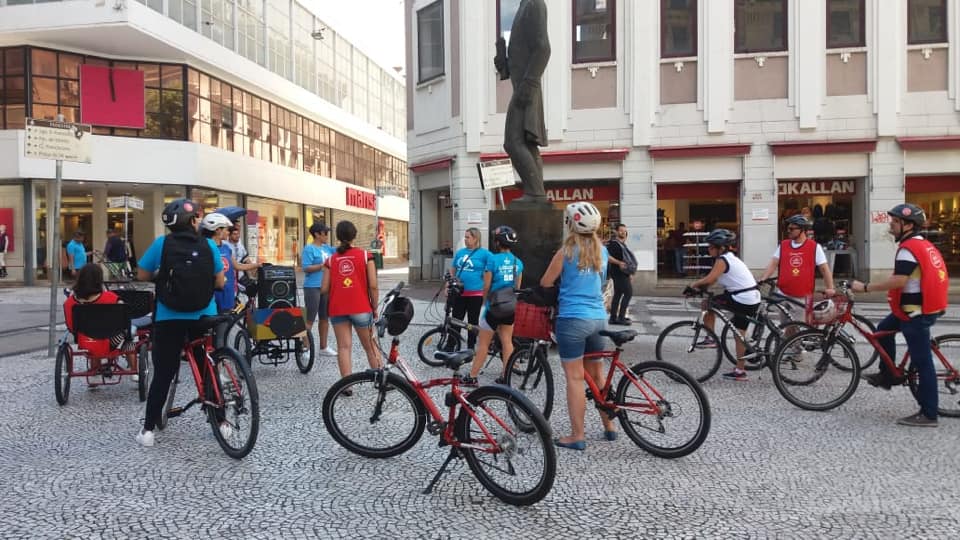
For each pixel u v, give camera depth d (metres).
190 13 26.11
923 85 17.38
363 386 5.14
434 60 21.09
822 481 4.58
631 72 18.31
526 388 6.39
